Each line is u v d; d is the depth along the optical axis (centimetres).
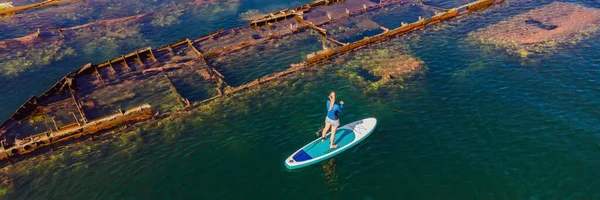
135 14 4047
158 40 3444
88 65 2797
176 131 2095
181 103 2356
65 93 2566
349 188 1680
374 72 2598
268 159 1873
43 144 2030
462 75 2483
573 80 2347
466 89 2330
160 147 1986
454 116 2092
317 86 2475
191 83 2630
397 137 1959
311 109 2238
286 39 3250
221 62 2911
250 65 2852
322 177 1745
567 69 2470
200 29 3634
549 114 2053
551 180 1655
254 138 2020
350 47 2956
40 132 2169
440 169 1745
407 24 3244
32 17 3953
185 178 1788
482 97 2241
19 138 2116
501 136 1919
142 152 1958
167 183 1766
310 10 3925
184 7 4178
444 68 2602
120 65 2912
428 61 2719
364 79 2520
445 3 3972
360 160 1825
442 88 2361
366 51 2930
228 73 2753
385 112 2161
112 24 3756
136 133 2097
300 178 1748
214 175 1795
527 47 2798
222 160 1881
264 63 2870
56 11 4122
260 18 3647
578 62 2547
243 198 1667
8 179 1825
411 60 2719
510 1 3803
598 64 2505
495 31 3123
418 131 1994
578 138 1875
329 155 1838
